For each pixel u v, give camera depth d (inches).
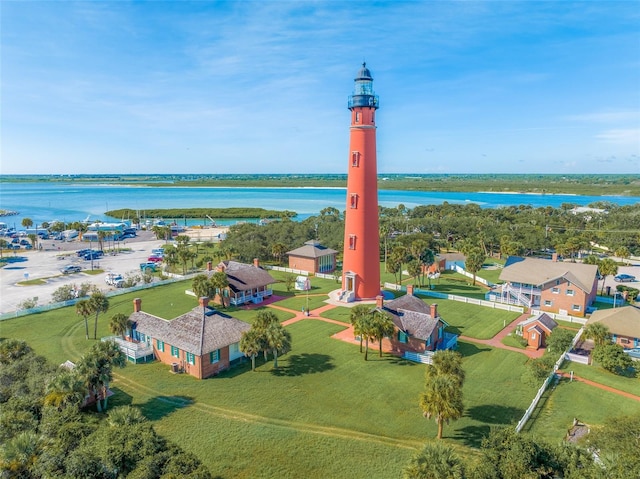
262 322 1956.2
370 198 2869.1
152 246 5620.1
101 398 1546.5
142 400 1616.6
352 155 2851.9
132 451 1040.2
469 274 3853.3
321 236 4965.6
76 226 6279.5
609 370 1893.5
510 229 5182.1
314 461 1257.4
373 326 1958.7
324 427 1448.1
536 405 1594.5
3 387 1498.5
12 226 7618.1
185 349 1845.5
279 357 2047.2
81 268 4197.8
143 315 2175.2
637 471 924.0
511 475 951.0
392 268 3297.2
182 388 1720.0
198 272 3863.2
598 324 2068.2
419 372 1889.8
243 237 4665.4
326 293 3184.1
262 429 1423.5
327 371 1892.2
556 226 6097.4
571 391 1706.4
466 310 2817.4
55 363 1839.3
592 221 6451.8
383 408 1579.7
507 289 3016.7
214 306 2847.0
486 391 1713.8
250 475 1192.8
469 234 5388.8
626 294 2997.0
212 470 1208.2
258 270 3090.6
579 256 4785.9
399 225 6205.7
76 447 1104.8
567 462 998.4
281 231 4781.0
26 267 4247.0
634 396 1664.6
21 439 1087.6
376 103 2773.1
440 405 1332.4
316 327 2456.9
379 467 1230.3
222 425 1444.4
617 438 1107.9
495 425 1414.9
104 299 2272.4
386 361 2006.6
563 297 2795.3
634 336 2166.6
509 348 2190.0
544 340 2224.4
